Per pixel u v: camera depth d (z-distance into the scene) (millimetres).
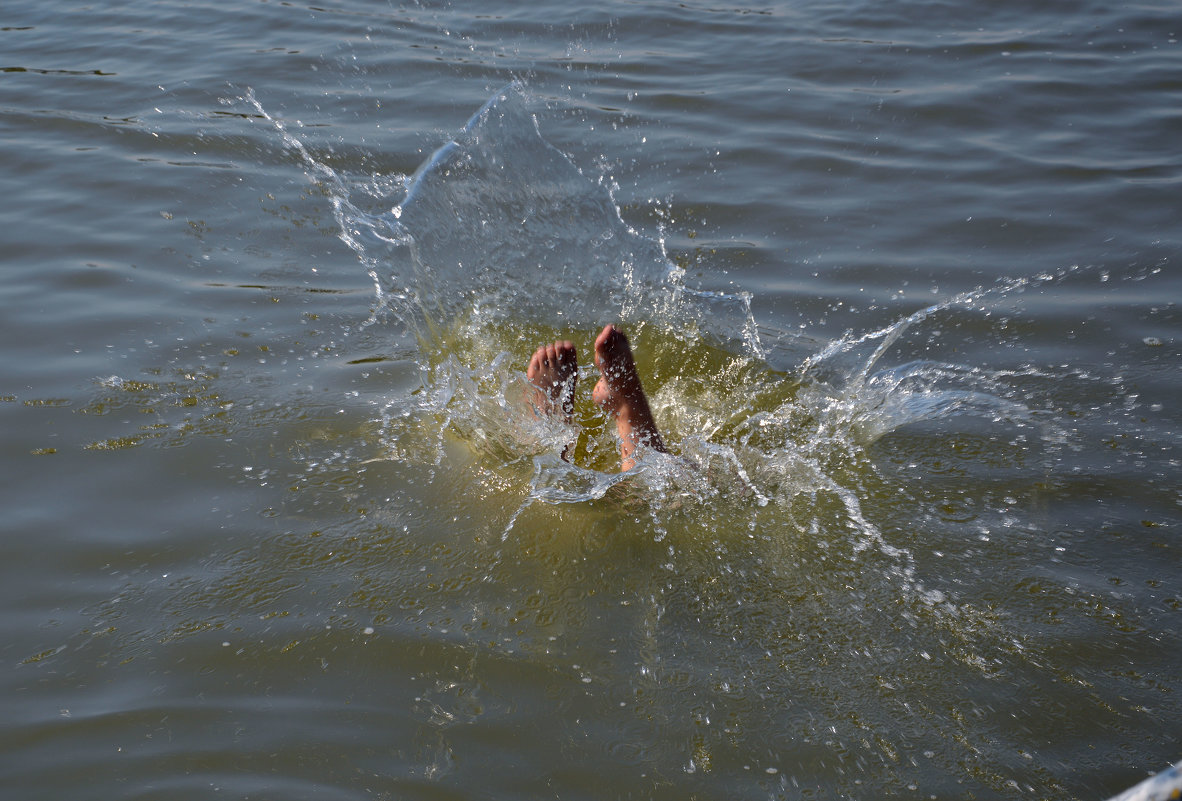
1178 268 4207
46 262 4250
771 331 3846
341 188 4973
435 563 2646
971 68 6457
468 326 3775
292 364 3578
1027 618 2432
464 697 2223
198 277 4168
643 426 3242
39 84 6211
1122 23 7133
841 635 2398
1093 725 2133
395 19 7359
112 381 3443
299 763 2043
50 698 2209
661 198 4898
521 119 4617
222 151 5316
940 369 3568
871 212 4797
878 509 2848
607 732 2131
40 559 2646
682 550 2697
